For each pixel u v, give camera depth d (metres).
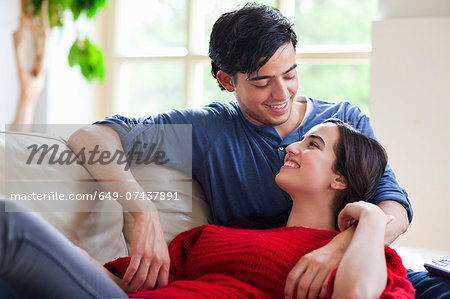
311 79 4.63
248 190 1.59
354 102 4.57
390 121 2.97
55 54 3.84
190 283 1.18
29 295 0.99
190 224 1.57
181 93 4.23
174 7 4.20
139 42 4.27
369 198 1.48
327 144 1.38
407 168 2.94
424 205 2.90
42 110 3.82
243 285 1.19
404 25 2.95
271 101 1.51
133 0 4.26
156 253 1.30
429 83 2.91
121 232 1.51
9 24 3.74
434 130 2.90
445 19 2.88
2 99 3.74
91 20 4.06
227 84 1.64
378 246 1.10
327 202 1.39
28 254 0.97
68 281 1.00
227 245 1.31
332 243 1.18
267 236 1.28
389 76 2.97
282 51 1.46
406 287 1.08
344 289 1.04
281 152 1.59
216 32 1.54
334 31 4.52
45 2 3.47
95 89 4.16
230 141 1.61
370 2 4.42
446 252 2.10
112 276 1.30
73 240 1.38
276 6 3.58
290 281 1.14
